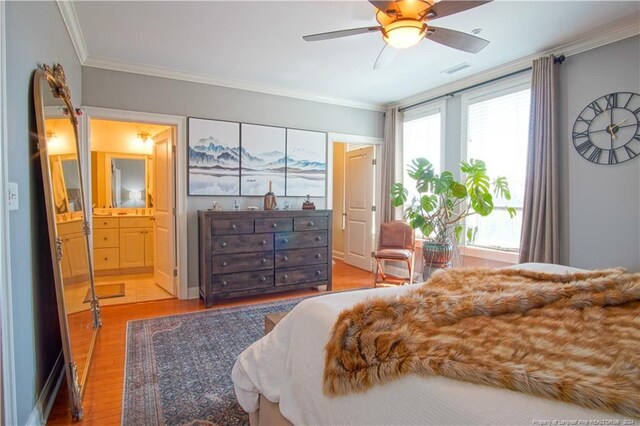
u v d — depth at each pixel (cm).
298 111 463
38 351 175
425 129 477
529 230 336
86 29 287
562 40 307
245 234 381
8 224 133
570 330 104
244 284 383
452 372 85
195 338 282
